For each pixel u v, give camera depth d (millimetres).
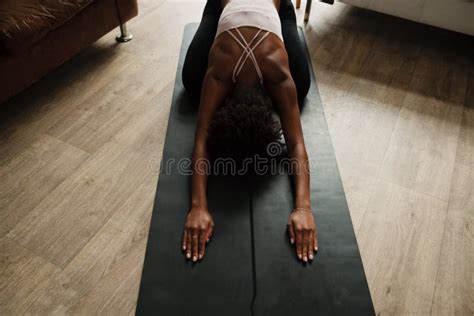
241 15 1379
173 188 1325
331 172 1392
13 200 1292
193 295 1082
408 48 1987
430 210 1324
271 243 1187
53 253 1170
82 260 1158
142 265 1153
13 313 1048
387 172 1428
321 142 1483
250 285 1104
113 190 1334
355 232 1254
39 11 1424
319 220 1259
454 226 1286
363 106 1667
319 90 1727
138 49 1917
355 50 1957
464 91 1768
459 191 1384
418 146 1522
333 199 1314
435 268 1184
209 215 1210
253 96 1224
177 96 1641
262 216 1247
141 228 1238
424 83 1796
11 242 1189
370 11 2215
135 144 1480
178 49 1928
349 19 2158
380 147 1509
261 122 1182
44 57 1539
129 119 1573
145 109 1615
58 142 1478
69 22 1580
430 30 2102
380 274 1163
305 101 1639
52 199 1301
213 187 1312
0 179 1348
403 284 1146
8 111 1578
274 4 1555
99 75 1764
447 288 1144
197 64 1556
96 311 1060
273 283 1109
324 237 1216
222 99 1323
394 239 1245
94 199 1307
